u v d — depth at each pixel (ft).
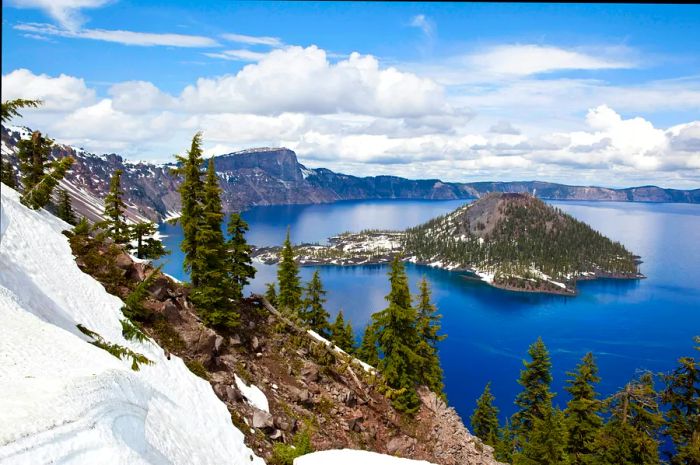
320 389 105.60
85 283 72.02
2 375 37.96
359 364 131.34
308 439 74.08
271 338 114.42
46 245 72.33
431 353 150.71
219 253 100.42
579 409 107.24
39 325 50.47
